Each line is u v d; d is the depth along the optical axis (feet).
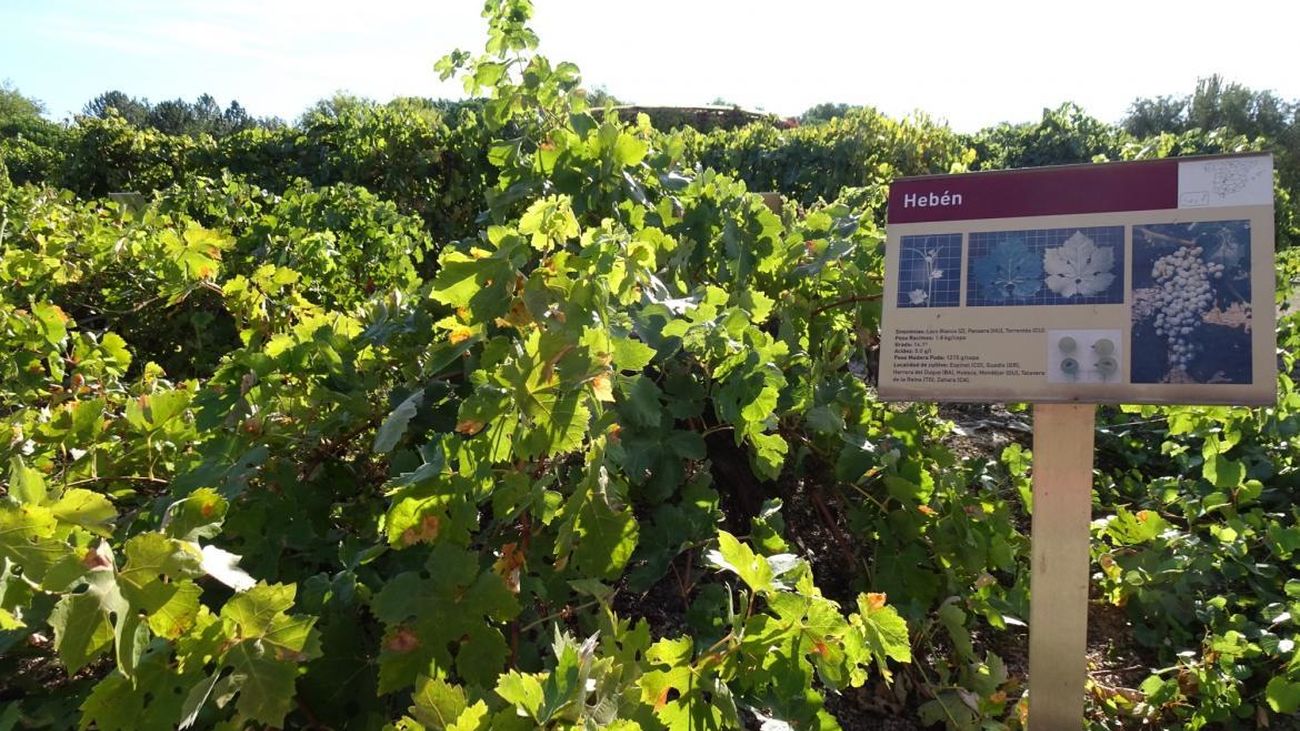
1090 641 9.50
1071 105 42.80
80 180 37.32
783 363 9.08
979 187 7.08
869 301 11.04
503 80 11.36
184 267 10.55
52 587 3.98
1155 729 7.96
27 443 7.28
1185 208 6.46
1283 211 40.81
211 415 7.47
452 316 7.54
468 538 5.72
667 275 9.86
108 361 11.28
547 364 5.57
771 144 34.37
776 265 10.75
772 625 5.71
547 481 5.83
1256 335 6.19
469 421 5.61
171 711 4.38
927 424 12.55
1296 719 8.18
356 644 5.72
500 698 4.83
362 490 7.92
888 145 32.73
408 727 4.33
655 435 7.66
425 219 29.99
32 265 13.83
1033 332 6.81
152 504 7.04
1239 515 10.59
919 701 7.98
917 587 8.49
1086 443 6.70
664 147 12.25
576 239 9.89
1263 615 8.96
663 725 4.75
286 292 14.29
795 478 9.64
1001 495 12.29
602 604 5.67
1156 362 6.42
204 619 4.48
